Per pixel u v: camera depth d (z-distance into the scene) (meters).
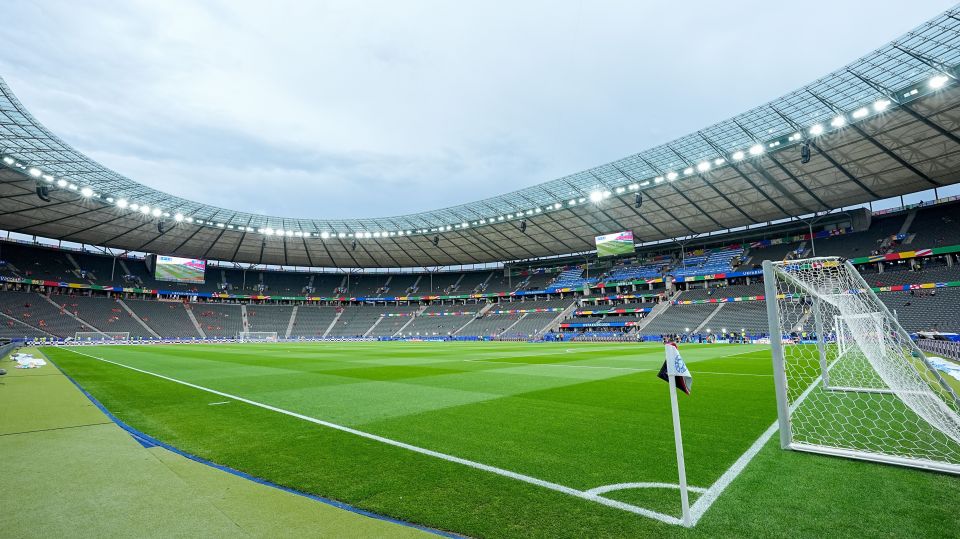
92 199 41.09
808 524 3.66
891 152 30.67
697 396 10.23
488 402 9.74
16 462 5.28
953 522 3.69
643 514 3.87
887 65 23.83
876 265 42.19
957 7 20.39
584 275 62.38
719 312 45.91
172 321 58.50
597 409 8.80
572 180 42.66
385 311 71.69
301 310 69.62
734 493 4.34
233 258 66.00
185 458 5.52
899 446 5.94
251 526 3.61
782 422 5.93
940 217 40.91
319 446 6.13
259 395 10.88
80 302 54.47
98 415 8.20
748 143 32.31
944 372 12.64
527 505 4.08
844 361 15.95
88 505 4.00
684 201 42.06
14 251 53.56
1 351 21.62
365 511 3.95
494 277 72.25
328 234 57.25
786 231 49.56
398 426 7.38
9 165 32.84
